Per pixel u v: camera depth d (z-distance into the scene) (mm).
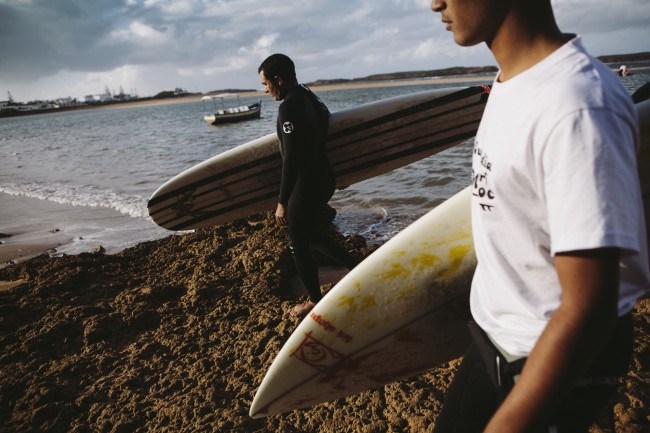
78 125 51469
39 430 2289
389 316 1672
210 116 31531
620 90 722
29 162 17000
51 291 3811
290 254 4066
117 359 2775
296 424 2076
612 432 1023
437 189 7258
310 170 2879
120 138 25781
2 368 2801
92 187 10414
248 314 3160
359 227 5844
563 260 688
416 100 3936
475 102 3994
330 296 1734
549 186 706
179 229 4527
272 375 1771
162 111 88688
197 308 3303
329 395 1820
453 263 1639
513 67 834
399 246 1725
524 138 740
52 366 2764
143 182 10516
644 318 2441
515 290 859
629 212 662
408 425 1941
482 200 867
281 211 2943
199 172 4195
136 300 3461
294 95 2854
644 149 1469
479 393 1049
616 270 664
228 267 3975
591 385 846
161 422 2209
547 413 732
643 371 2010
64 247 6020
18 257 5754
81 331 3129
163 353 2803
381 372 1760
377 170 4094
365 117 3877
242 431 2051
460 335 1663
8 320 3342
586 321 674
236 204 4320
